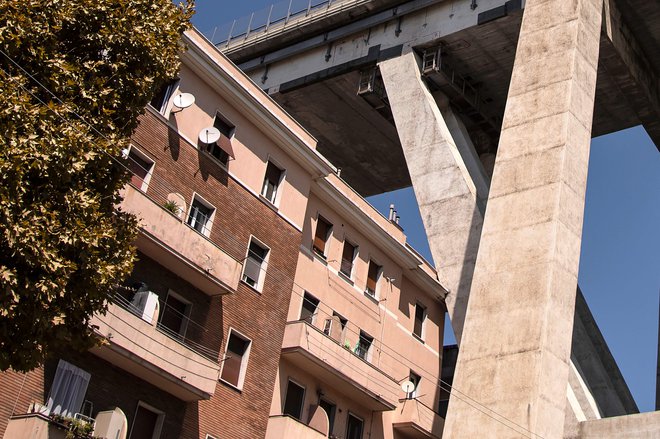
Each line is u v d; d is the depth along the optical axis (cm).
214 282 2356
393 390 2862
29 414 1861
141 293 2191
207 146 2552
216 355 2375
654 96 3434
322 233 2922
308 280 2778
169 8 1573
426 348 3209
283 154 2783
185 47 1619
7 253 1247
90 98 1400
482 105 3647
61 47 1416
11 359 1287
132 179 2303
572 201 2495
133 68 1494
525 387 2186
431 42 3406
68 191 1319
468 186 3158
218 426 2322
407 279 3222
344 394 2772
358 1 3575
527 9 2922
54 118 1294
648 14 3197
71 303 1342
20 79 1275
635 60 3309
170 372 2172
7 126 1231
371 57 3534
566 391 2245
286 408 2583
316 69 3662
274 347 2556
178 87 2484
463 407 2259
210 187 2500
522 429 2134
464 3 3375
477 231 3072
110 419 1952
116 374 2127
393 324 3083
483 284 2423
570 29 2778
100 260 1355
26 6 1327
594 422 2347
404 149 3334
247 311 2500
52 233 1283
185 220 2388
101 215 1373
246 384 2431
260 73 3850
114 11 1452
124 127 1497
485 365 2284
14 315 1249
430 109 3338
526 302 2319
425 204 3216
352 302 2931
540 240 2402
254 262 2583
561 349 2275
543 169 2531
